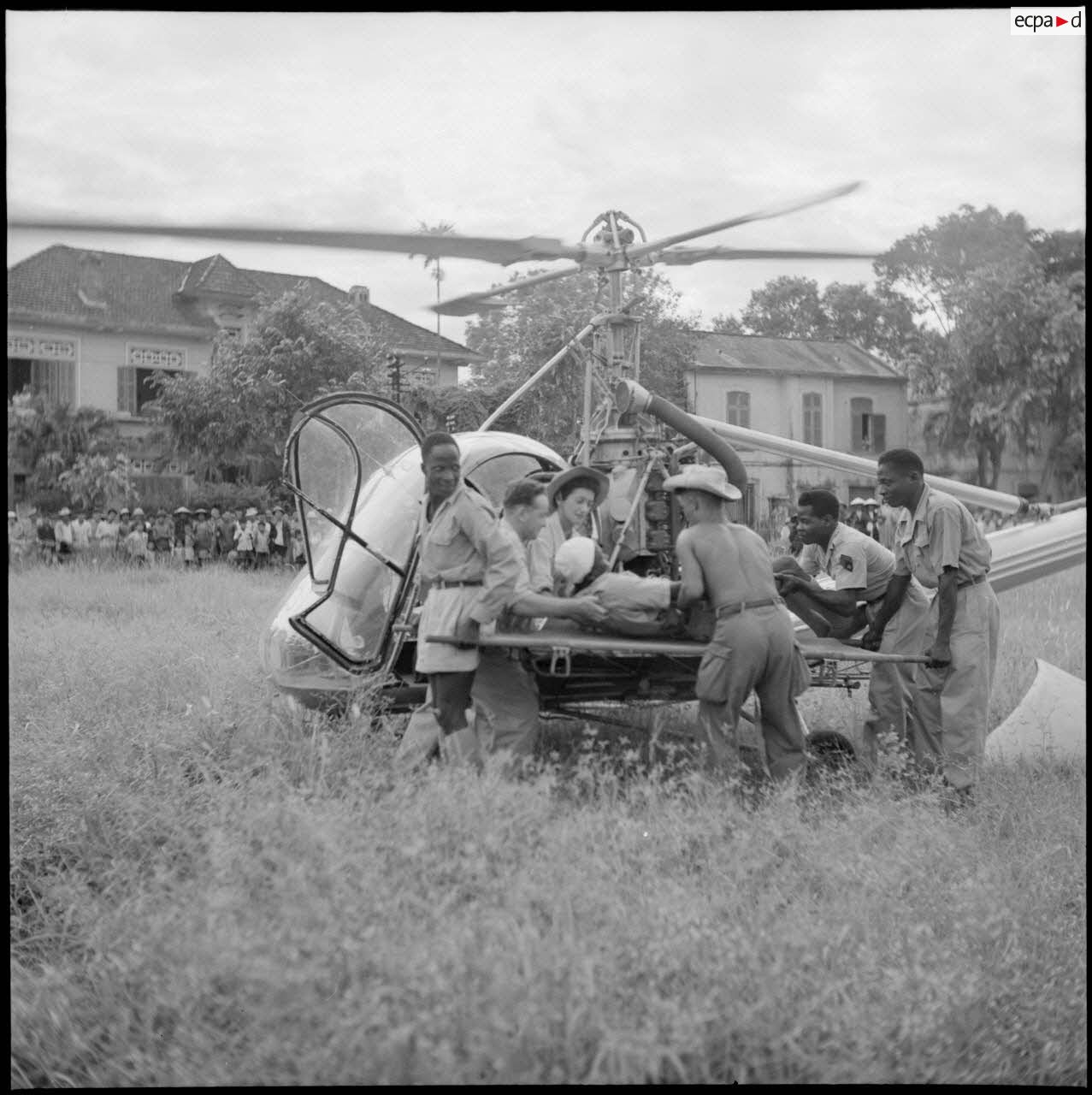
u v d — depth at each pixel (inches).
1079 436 1678.2
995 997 139.3
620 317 267.7
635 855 159.2
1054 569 320.8
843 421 1691.7
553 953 127.0
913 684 264.5
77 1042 129.7
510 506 238.4
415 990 120.3
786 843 172.6
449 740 222.1
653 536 265.0
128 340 1594.5
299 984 121.0
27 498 1350.9
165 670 337.1
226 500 1296.8
